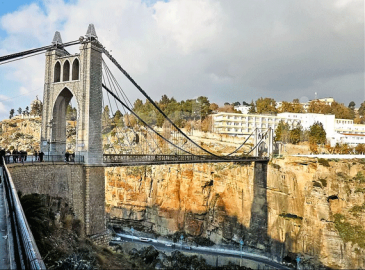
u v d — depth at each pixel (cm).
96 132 3975
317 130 9962
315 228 6375
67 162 3584
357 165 6631
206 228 8394
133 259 3353
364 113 16338
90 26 3972
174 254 5912
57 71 4303
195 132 10900
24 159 3506
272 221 7331
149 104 12756
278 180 7262
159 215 9012
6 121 15175
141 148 10612
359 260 5825
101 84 4094
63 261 2258
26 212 2589
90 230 3781
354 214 6238
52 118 4191
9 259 988
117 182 10069
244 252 7631
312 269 6222
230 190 8169
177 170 8888
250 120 11669
